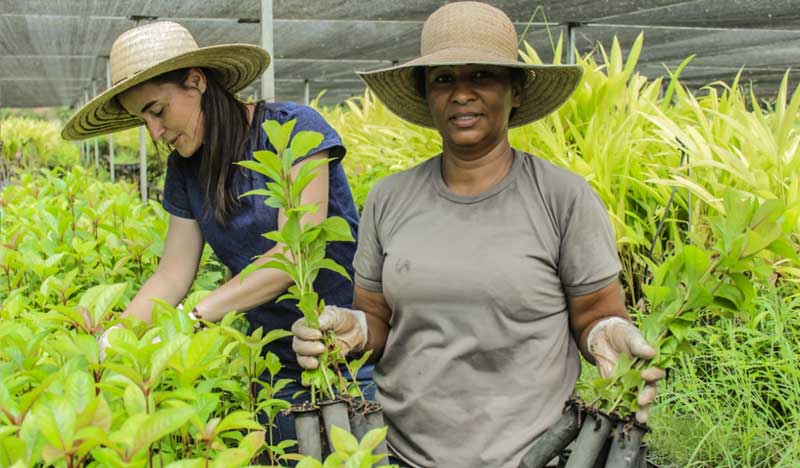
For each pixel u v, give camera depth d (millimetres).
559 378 1843
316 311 1623
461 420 1824
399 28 7590
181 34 2299
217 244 2533
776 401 3205
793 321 3260
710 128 4148
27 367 1544
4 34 8867
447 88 1809
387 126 6258
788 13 6586
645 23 7125
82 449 1086
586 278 1795
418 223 1894
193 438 1614
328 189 2416
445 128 1828
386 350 1963
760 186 3508
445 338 1832
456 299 1812
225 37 8109
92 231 3322
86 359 1479
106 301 1609
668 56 10086
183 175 2525
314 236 1577
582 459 1479
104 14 6969
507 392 1816
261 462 1854
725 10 6441
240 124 2361
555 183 1829
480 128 1800
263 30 3648
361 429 1598
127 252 3061
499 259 1795
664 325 1469
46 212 2971
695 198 3785
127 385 1304
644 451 1544
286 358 2580
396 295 1877
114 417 1265
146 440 1069
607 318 1745
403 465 1907
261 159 1531
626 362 1479
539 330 1821
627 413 1480
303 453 1574
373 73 2010
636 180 3854
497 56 1808
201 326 2088
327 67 11406
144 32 2258
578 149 4441
